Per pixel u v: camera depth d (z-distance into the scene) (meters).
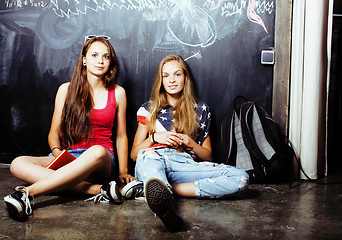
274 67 2.54
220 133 2.60
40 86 2.72
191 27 2.57
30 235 1.40
